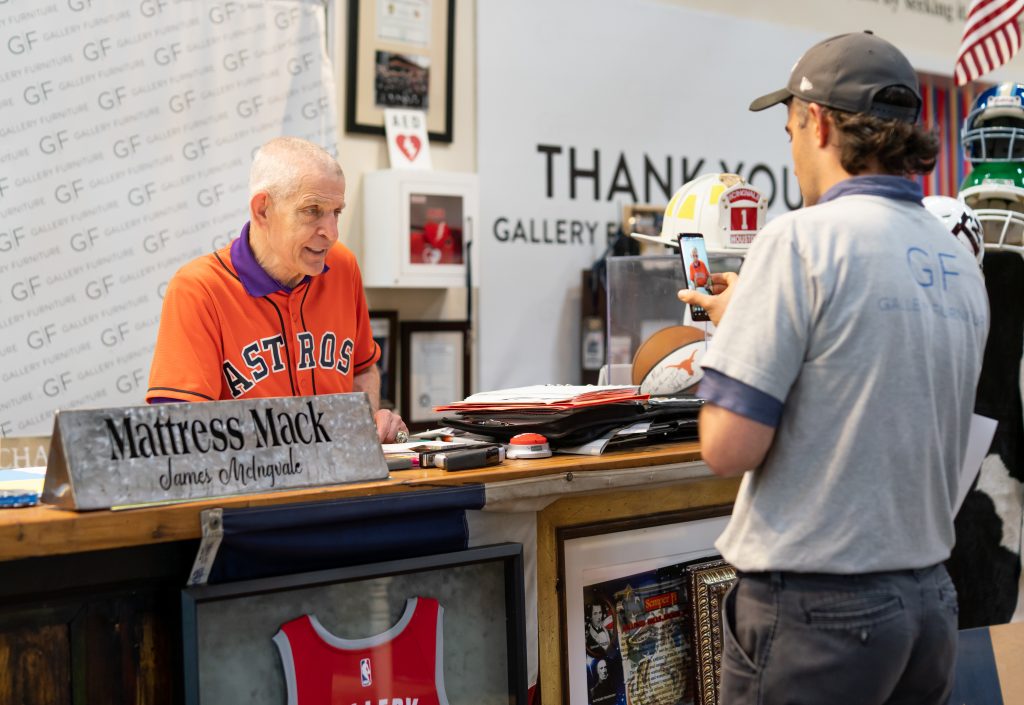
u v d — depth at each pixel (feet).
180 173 10.46
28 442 9.76
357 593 4.98
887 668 4.13
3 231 9.65
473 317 13.03
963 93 17.99
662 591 6.32
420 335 12.58
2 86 9.60
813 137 4.65
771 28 15.42
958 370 4.40
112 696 4.49
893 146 4.42
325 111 11.22
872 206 4.35
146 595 4.59
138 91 10.23
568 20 13.65
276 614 4.75
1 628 4.21
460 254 12.32
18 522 3.97
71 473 4.20
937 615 4.26
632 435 6.09
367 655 4.98
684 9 14.64
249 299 6.86
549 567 5.77
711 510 6.53
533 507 5.44
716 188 7.78
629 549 6.14
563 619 5.80
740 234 7.73
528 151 13.39
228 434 4.59
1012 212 8.47
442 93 12.78
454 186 12.23
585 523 5.94
